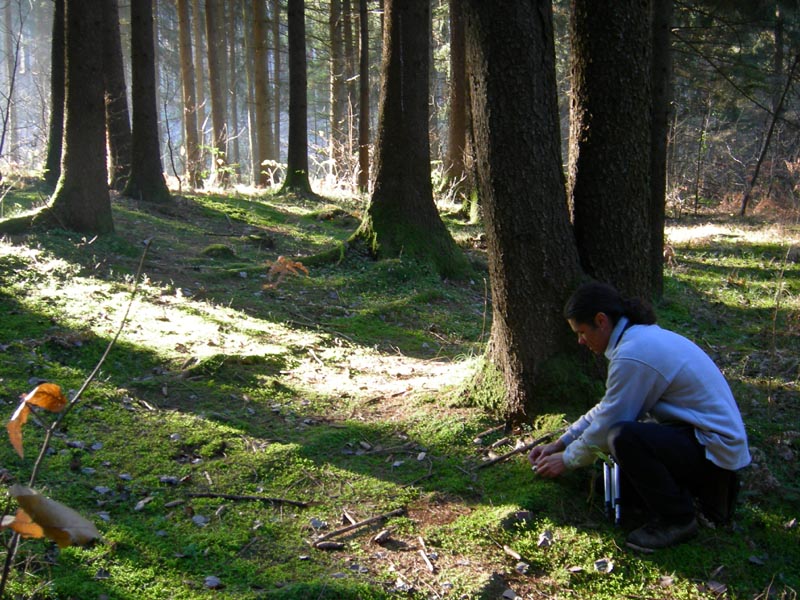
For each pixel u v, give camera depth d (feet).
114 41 44.24
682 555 11.43
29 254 24.73
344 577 10.52
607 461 11.67
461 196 57.72
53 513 5.24
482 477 13.39
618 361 11.14
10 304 20.27
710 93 68.85
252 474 13.33
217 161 61.46
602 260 14.28
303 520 12.01
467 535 11.69
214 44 83.35
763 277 36.81
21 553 10.14
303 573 10.62
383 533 11.64
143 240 31.35
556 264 14.06
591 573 11.10
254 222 41.91
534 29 13.39
